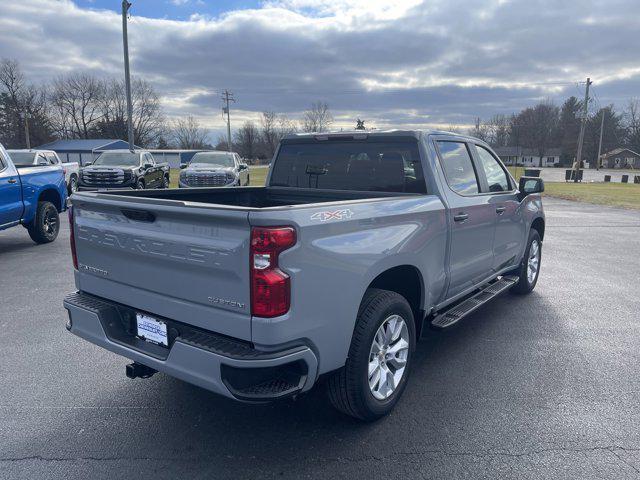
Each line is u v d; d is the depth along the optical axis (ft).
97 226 10.63
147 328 10.06
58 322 17.34
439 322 13.19
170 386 12.66
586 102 151.23
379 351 10.80
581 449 9.96
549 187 108.27
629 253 31.04
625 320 17.92
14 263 26.61
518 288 20.75
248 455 9.73
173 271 9.24
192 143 364.79
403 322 11.36
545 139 407.23
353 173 14.56
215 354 8.38
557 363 14.14
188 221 8.85
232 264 8.28
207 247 8.55
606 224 45.73
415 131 13.19
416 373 13.47
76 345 15.28
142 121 292.61
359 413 10.47
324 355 9.15
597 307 19.48
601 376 13.32
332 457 9.68
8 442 10.14
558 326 17.24
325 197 15.14
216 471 9.24
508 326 17.22
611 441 10.25
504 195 16.69
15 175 28.50
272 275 8.09
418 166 13.12
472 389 12.54
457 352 14.93
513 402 11.88
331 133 14.79
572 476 9.12
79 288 11.61
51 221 32.89
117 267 10.39
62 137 287.89
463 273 14.25
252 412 11.37
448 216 12.87
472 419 11.09
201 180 62.90
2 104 274.36
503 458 9.66
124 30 85.56
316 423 10.91
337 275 9.11
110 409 11.48
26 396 12.10
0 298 20.20
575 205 66.49
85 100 286.25
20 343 15.42
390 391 11.17
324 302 8.93
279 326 8.21
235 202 16.24
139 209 9.43
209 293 8.74
